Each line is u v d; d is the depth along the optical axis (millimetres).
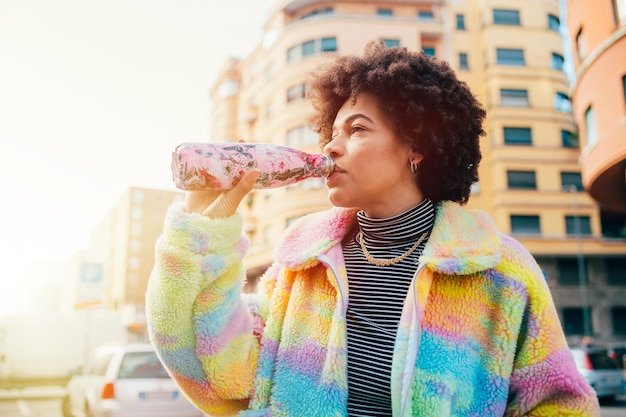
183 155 1173
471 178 1480
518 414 1207
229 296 1244
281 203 26375
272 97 28516
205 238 1180
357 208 1473
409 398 1136
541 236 27719
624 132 12109
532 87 29141
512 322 1207
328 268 1322
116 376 7215
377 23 27062
